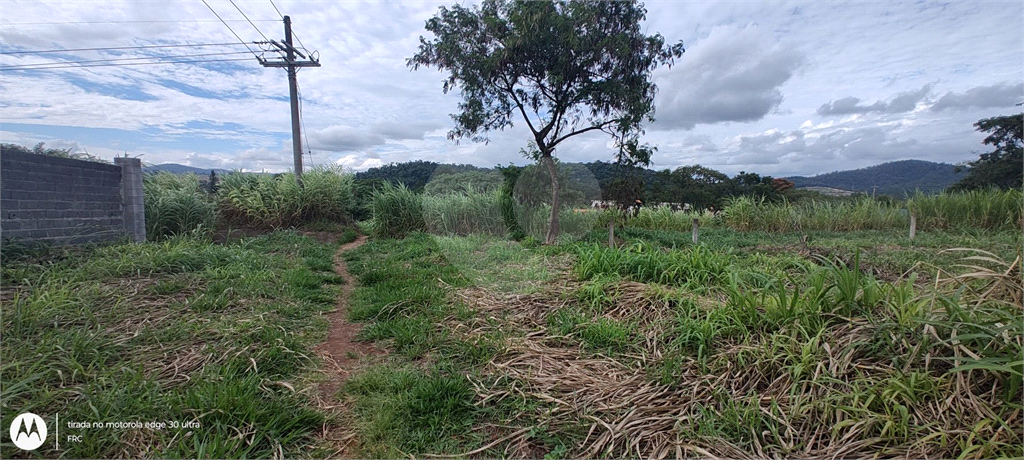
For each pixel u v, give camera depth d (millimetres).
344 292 4605
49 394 1912
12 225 4652
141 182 6277
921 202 8641
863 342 2049
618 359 2527
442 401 2090
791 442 1675
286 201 10039
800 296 2580
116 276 4008
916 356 1926
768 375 2109
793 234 8391
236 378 2260
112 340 2629
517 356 2590
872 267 4461
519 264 4055
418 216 8484
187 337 2801
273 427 1869
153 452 1646
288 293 4109
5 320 2699
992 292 2186
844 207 9430
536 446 1818
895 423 1656
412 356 2707
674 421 1878
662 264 3850
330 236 9516
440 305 3525
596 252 4156
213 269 4523
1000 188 8516
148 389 2055
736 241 7117
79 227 5344
